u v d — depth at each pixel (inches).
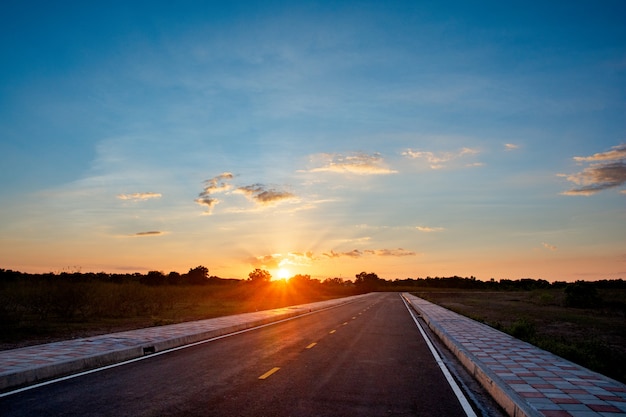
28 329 637.3
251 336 639.8
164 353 473.1
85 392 296.0
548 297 2042.3
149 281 2529.5
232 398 284.0
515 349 482.6
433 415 257.9
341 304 1785.2
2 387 308.0
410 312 1296.8
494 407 279.7
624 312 1406.3
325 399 286.0
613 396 280.4
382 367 408.5
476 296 3134.8
